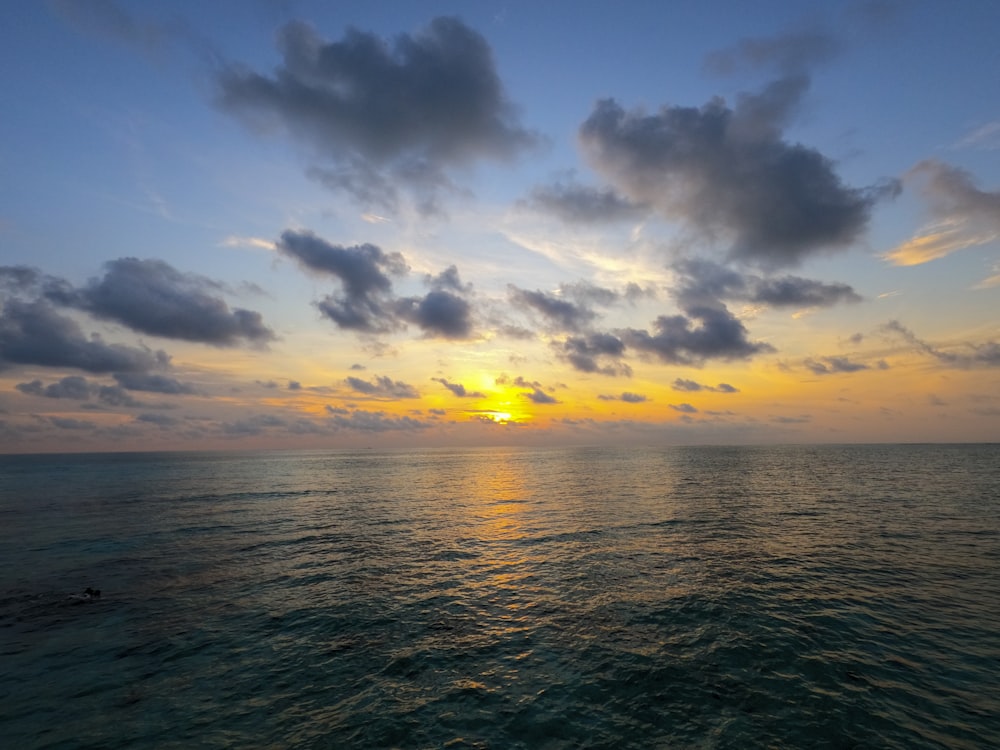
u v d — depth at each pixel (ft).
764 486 187.73
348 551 90.07
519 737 34.30
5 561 84.12
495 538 100.63
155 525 118.01
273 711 38.14
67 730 36.04
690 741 33.35
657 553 84.17
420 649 48.73
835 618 53.78
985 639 48.03
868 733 33.55
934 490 168.76
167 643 50.83
